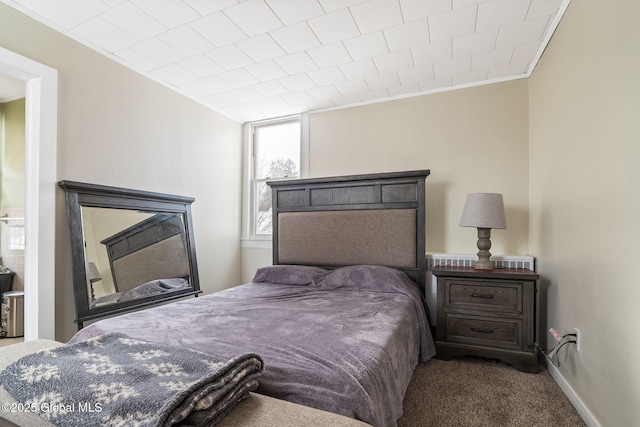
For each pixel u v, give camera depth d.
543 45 2.40
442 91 3.17
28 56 2.06
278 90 3.22
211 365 1.00
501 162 2.94
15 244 3.44
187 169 3.29
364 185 3.13
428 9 2.04
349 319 1.78
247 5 2.01
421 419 1.68
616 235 1.39
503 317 2.33
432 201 3.16
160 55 2.58
